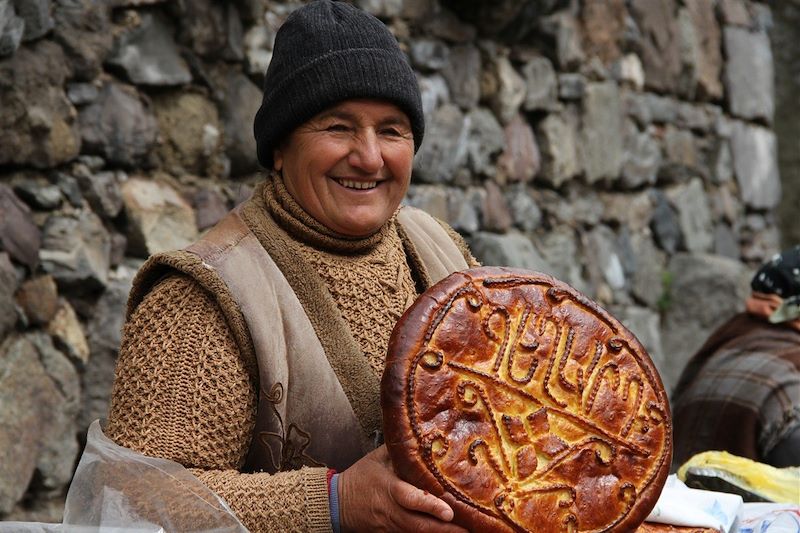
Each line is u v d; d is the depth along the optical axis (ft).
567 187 17.37
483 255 15.07
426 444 4.83
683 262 19.60
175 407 5.21
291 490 5.10
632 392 5.31
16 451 9.37
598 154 17.80
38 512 9.77
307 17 5.69
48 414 9.79
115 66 10.80
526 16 15.87
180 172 11.56
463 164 15.26
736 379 9.97
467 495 4.84
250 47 12.29
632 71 18.84
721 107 21.63
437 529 4.83
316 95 5.53
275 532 5.05
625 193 18.76
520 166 16.44
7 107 9.62
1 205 9.50
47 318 9.89
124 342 5.44
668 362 19.25
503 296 5.22
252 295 5.42
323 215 5.70
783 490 7.18
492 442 4.95
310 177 5.65
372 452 5.15
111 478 5.05
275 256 5.66
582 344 5.28
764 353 10.09
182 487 5.00
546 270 16.51
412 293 6.00
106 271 10.49
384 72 5.58
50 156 10.02
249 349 5.35
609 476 5.12
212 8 11.75
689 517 5.82
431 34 14.90
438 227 6.64
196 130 11.65
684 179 20.27
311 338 5.50
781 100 25.09
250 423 5.38
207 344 5.31
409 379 4.89
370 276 5.83
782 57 25.09
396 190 5.80
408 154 5.78
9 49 9.50
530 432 5.03
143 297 5.61
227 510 4.97
